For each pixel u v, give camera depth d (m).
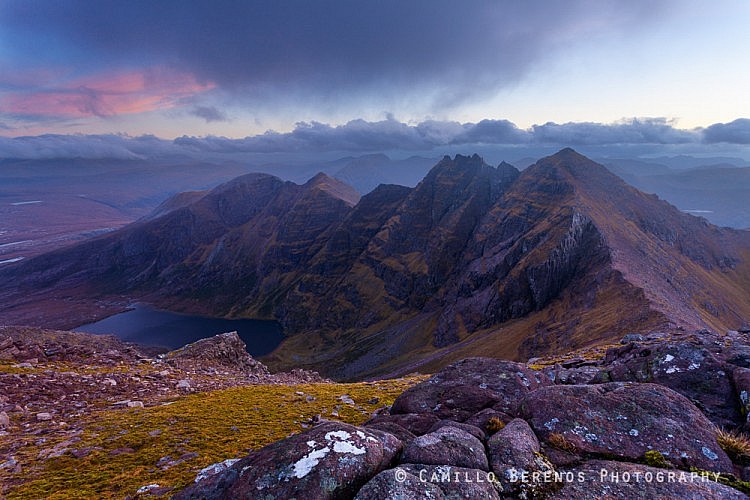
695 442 11.43
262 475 10.16
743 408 13.80
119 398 34.16
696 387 15.64
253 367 61.44
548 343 189.88
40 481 18.83
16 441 24.00
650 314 142.62
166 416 28.66
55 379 35.25
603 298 195.75
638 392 13.55
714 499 8.98
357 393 37.28
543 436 12.14
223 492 10.26
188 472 19.34
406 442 12.33
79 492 17.64
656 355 18.19
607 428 12.09
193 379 43.41
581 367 25.58
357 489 10.01
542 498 9.45
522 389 16.53
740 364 17.34
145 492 16.73
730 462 10.82
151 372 43.00
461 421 14.70
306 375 63.94
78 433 25.20
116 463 20.97
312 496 9.55
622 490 9.48
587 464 10.70
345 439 11.04
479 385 17.08
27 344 42.91
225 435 25.33
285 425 27.45
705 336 28.67
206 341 61.81
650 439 11.59
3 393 30.94
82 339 69.25
